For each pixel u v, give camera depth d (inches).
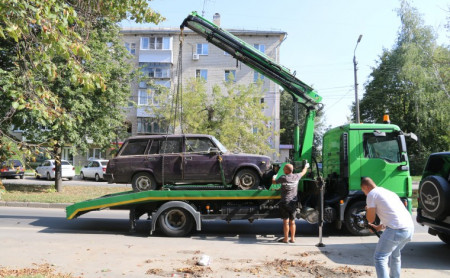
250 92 1088.2
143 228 374.9
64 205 531.2
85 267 225.9
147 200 332.8
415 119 1409.9
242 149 1061.1
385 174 324.5
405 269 229.3
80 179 1155.3
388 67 1499.8
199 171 353.4
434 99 1185.4
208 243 303.0
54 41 168.9
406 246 295.4
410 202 324.2
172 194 330.0
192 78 1158.3
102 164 1074.1
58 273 208.1
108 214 475.2
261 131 1093.8
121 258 249.1
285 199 306.3
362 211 331.0
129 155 364.5
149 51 1529.3
